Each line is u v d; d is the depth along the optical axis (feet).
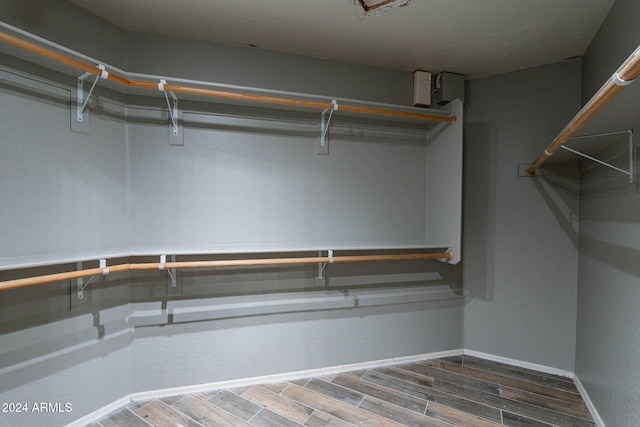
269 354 7.16
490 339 8.17
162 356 6.53
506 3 5.39
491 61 7.47
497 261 8.04
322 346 7.52
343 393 6.68
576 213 7.29
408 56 7.29
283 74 7.14
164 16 5.82
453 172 7.34
